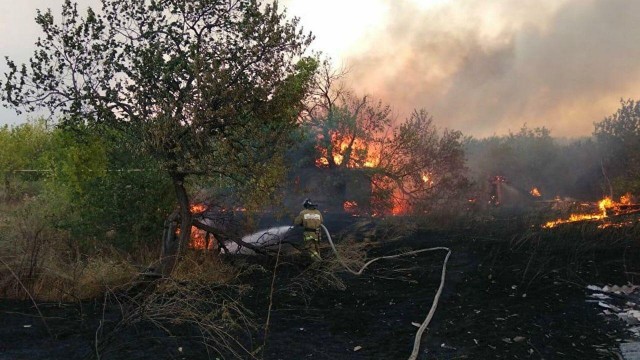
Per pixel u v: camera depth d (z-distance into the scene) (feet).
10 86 22.79
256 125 25.93
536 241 36.27
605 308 21.06
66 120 24.72
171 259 25.07
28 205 31.60
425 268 29.25
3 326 17.10
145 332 17.28
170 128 23.57
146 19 24.45
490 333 18.28
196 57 23.21
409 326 19.20
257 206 28.94
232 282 25.45
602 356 16.07
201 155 24.73
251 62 24.98
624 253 31.04
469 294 23.58
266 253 29.84
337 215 55.88
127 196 27.91
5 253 23.53
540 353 16.38
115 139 26.40
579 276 26.37
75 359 14.52
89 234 27.35
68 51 23.40
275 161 27.63
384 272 28.50
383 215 56.44
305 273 27.30
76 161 26.21
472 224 46.55
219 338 17.11
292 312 20.86
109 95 24.23
